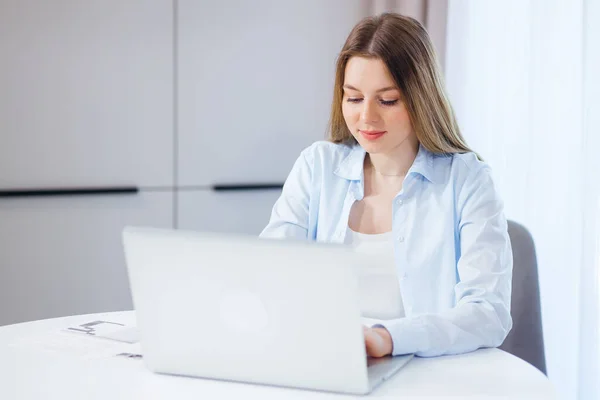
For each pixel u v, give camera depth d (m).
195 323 1.26
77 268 2.93
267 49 3.19
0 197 2.77
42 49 2.78
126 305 3.04
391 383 1.28
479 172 1.78
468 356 1.45
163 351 1.30
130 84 2.95
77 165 2.88
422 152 1.82
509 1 2.78
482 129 2.91
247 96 3.17
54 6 2.79
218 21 3.09
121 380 1.29
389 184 1.85
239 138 3.18
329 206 1.91
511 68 2.78
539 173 2.64
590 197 2.44
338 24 3.33
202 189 3.12
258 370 1.25
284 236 1.92
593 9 2.42
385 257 1.79
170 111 3.03
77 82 2.85
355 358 1.19
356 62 1.67
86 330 1.57
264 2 3.17
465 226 1.72
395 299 1.77
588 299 2.45
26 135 2.79
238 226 3.22
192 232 1.22
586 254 2.45
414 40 1.68
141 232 1.25
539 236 2.64
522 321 1.96
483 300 1.54
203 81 3.08
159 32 2.98
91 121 2.89
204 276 1.22
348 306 1.15
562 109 2.57
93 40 2.87
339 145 1.97
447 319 1.46
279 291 1.18
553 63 2.60
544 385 1.29
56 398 1.21
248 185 3.21
